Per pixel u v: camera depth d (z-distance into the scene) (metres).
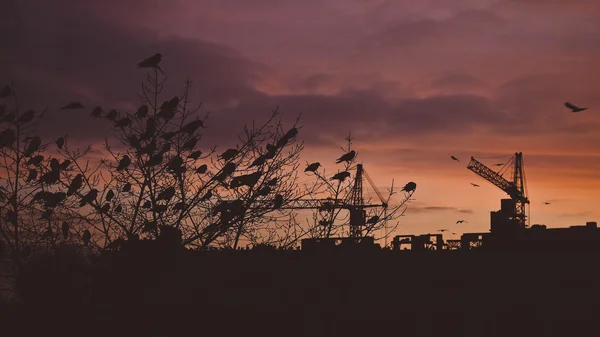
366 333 11.22
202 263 11.59
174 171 10.88
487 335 10.61
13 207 10.45
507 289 11.32
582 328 10.28
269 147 11.08
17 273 10.67
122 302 11.05
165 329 11.12
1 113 10.02
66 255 10.77
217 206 10.74
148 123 10.62
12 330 10.52
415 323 11.08
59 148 10.66
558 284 11.25
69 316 10.78
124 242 10.94
